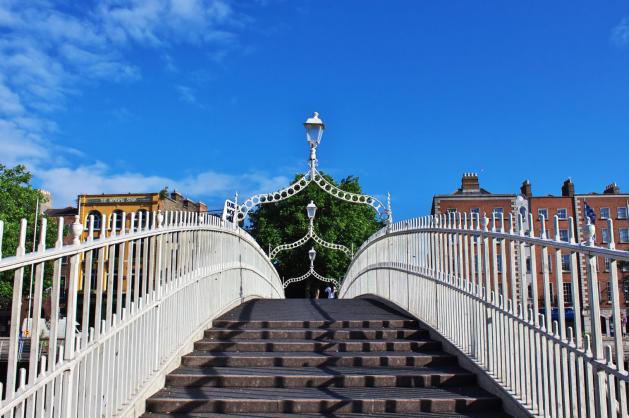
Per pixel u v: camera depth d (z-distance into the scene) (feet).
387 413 19.71
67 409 13.55
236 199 42.60
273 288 72.33
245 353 26.09
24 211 118.52
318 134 44.88
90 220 15.42
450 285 26.66
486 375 21.61
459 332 25.45
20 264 11.18
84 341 14.67
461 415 19.43
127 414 17.62
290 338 29.48
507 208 162.91
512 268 19.94
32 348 11.89
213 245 33.19
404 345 27.40
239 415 19.30
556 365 16.16
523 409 18.17
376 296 47.34
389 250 42.83
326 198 156.25
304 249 151.43
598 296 14.26
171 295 23.80
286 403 19.76
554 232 16.88
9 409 10.81
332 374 22.70
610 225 13.79
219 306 34.50
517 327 19.25
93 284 30.58
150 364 21.03
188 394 20.70
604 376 13.88
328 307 40.98
